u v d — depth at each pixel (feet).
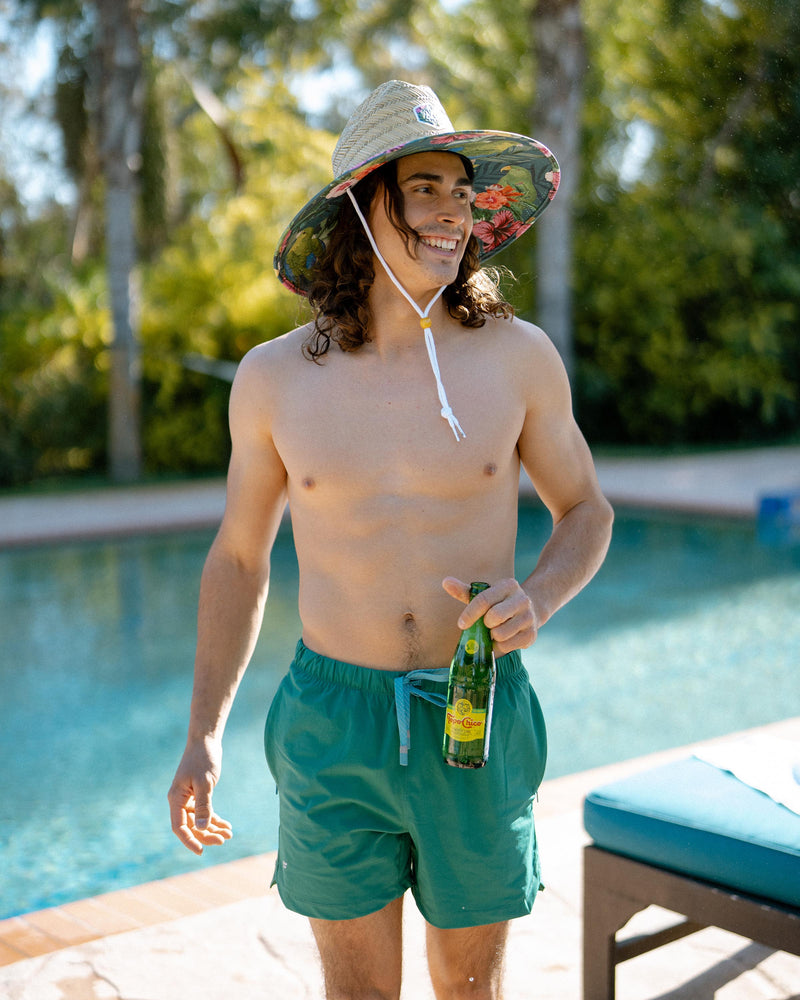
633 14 53.26
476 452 5.84
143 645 20.81
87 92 50.83
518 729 5.98
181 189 71.46
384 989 6.05
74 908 9.67
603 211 53.52
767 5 51.70
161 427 46.09
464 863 5.82
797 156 54.49
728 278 52.80
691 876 6.76
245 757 15.15
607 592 24.68
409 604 5.85
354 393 5.90
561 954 8.53
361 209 5.99
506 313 6.21
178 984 8.27
